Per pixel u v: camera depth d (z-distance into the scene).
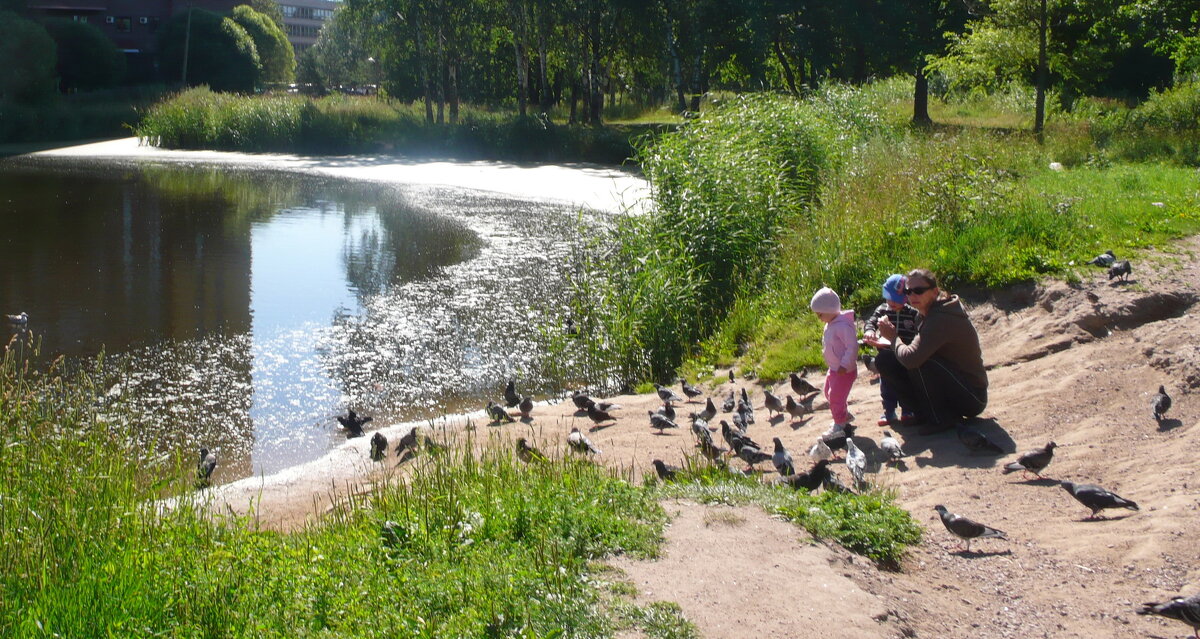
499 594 5.27
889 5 45.88
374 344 14.77
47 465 7.49
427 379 13.21
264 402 12.04
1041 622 5.32
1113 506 6.38
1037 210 13.47
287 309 16.77
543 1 51.72
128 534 6.51
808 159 20.23
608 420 10.87
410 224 26.70
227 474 9.71
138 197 31.77
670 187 16.50
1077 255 11.77
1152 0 31.98
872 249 13.58
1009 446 8.06
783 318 13.24
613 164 45.81
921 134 24.14
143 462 9.73
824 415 9.91
